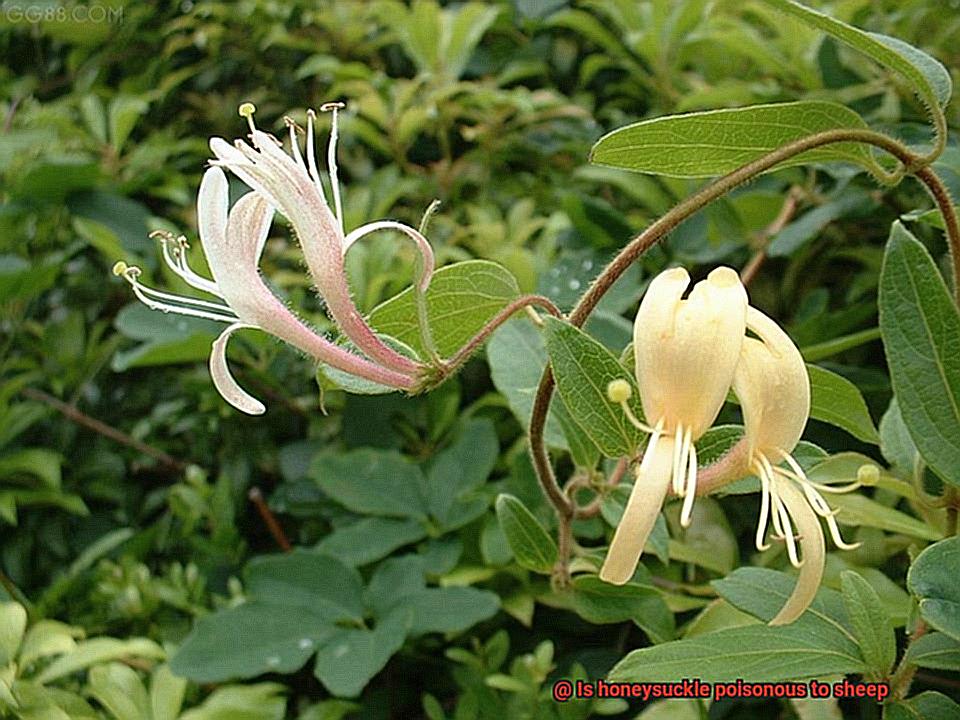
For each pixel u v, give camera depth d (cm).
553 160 37
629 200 34
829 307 30
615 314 28
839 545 13
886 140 16
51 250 38
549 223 31
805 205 29
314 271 15
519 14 40
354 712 26
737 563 23
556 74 40
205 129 44
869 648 15
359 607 24
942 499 19
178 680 23
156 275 37
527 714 22
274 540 32
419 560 25
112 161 40
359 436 29
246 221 16
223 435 32
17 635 22
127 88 44
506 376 21
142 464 34
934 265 15
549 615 26
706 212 29
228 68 44
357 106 36
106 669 22
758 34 34
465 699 23
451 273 17
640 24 36
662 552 19
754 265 28
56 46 48
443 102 36
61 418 34
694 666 14
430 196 36
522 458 25
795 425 13
